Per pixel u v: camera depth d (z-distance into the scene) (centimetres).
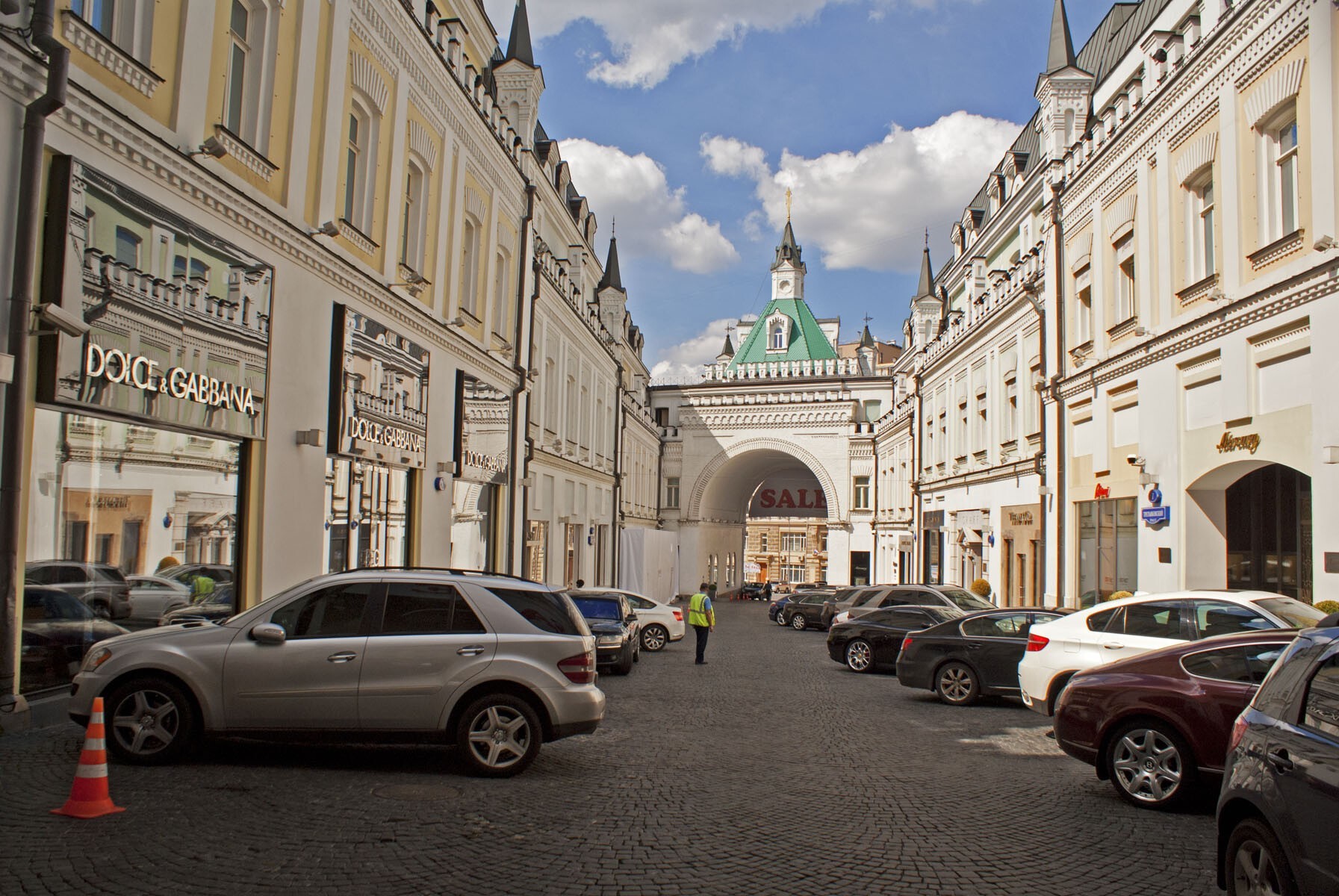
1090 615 980
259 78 1070
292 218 1122
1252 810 427
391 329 1438
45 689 794
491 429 1981
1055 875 528
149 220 868
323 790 652
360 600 740
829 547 5000
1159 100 1588
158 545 925
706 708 1196
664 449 5272
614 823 609
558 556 2741
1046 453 2122
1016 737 1014
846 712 1196
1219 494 1494
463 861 516
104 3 815
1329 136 1113
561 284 2653
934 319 3891
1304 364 1188
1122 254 1784
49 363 750
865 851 566
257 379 1064
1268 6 1256
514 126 2252
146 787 631
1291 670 434
